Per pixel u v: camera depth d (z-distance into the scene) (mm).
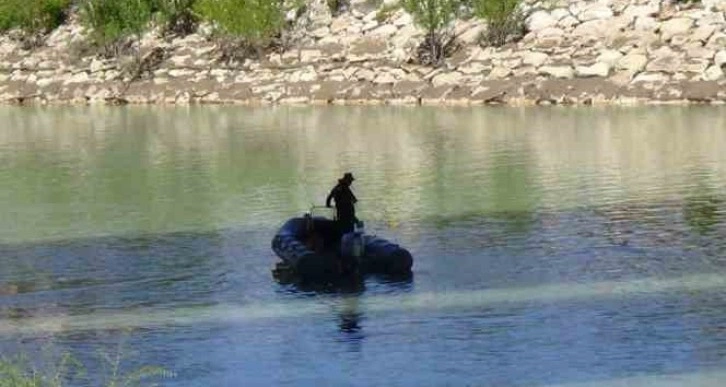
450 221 44031
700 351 28734
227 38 100375
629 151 59688
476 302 33281
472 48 90250
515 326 31047
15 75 107125
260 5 97500
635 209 44938
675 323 30891
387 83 89875
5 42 113125
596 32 87000
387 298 33938
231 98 94688
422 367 28266
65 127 82375
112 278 37250
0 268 39000
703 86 79688
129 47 105125
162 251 40688
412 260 36750
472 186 51438
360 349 29688
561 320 31391
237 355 29484
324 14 99562
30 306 34406
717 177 51094
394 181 53656
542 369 27906
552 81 84188
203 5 99688
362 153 63188
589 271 36125
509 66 86938
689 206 45125
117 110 93438
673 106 78062
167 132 76750
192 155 64938
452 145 64812
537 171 54750
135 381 27656
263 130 75625
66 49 109125
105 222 46250
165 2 105812
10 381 23812
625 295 33438
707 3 86000
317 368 28422
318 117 82000
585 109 79250
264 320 32281
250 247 40844
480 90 85938
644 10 86812
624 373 27469
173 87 98250
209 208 48594
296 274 36375
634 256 37750
